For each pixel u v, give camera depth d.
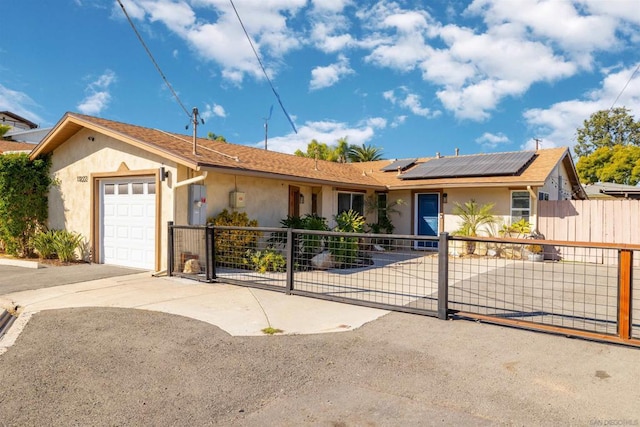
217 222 10.41
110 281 8.59
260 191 12.07
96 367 4.16
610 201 12.80
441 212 15.73
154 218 10.03
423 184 15.28
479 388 3.70
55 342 4.87
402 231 16.81
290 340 4.99
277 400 3.50
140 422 3.14
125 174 10.45
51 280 8.68
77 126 11.19
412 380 3.88
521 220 13.77
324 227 11.43
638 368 4.11
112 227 10.95
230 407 3.38
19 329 5.37
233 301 6.86
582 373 4.00
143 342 4.89
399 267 11.27
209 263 8.48
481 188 14.88
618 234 12.69
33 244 11.91
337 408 3.36
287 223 12.04
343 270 10.54
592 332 4.94
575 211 13.31
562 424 3.08
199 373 4.04
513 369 4.11
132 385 3.77
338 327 5.50
